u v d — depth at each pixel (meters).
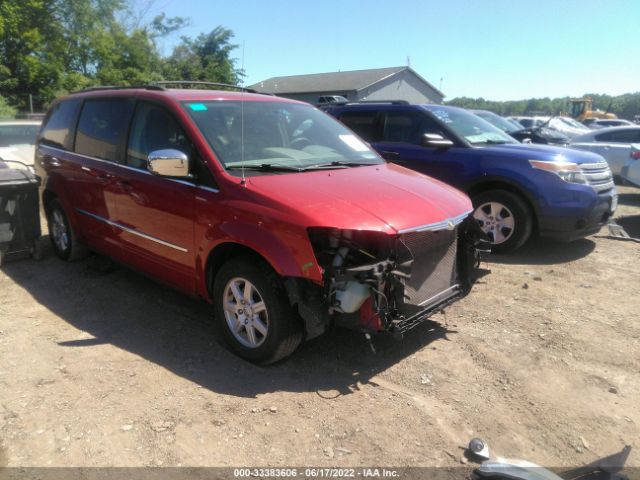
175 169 3.72
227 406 3.25
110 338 4.14
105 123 5.04
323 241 3.26
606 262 6.32
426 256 3.72
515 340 4.20
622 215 9.84
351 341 4.13
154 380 3.54
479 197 6.56
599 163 6.50
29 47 31.17
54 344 4.03
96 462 2.76
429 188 4.09
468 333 4.31
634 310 4.82
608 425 3.16
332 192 3.58
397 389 3.48
